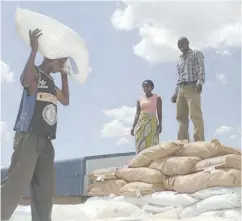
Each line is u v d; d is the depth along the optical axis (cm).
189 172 444
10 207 231
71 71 272
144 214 436
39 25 250
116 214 416
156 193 457
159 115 616
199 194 406
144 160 497
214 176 398
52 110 249
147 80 619
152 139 606
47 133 245
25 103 242
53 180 250
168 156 482
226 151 435
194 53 562
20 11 251
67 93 274
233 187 388
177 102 584
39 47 253
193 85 558
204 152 446
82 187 606
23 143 237
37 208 248
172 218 396
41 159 246
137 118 631
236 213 370
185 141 489
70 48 259
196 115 552
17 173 234
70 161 636
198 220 358
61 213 365
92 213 401
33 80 242
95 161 628
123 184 509
